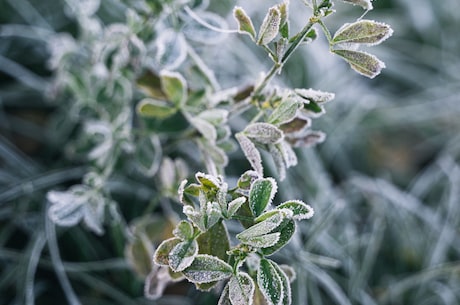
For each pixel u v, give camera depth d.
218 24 0.39
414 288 0.48
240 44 0.54
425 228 0.52
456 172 0.53
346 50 0.30
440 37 0.66
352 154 0.59
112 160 0.41
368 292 0.48
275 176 0.48
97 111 0.45
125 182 0.47
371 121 0.59
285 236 0.29
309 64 0.57
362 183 0.51
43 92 0.52
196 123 0.36
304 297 0.42
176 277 0.32
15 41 0.54
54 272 0.46
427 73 0.65
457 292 0.48
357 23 0.29
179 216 0.47
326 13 0.30
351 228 0.49
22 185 0.44
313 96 0.30
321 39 0.59
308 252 0.44
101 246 0.47
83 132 0.47
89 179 0.39
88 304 0.45
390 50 0.64
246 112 0.50
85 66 0.47
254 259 0.32
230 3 0.53
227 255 0.30
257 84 0.34
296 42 0.31
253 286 0.28
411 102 0.61
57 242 0.46
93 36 0.45
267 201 0.29
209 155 0.36
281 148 0.32
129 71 0.41
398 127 0.62
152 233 0.42
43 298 0.46
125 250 0.44
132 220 0.48
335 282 0.47
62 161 0.49
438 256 0.49
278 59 0.31
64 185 0.48
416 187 0.56
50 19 0.55
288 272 0.32
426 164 0.61
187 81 0.43
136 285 0.44
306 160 0.50
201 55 0.50
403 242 0.50
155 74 0.41
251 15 0.55
